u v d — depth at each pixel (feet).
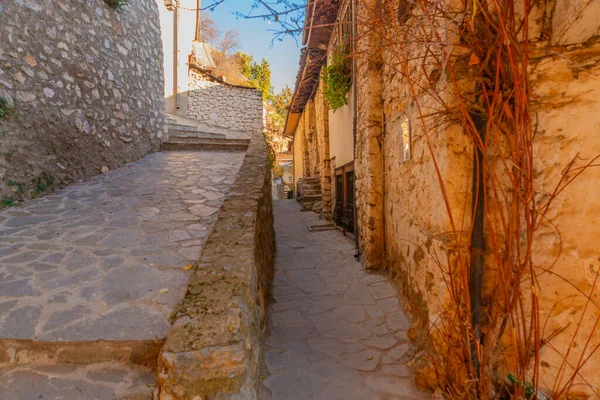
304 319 9.80
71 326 5.69
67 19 13.84
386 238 13.38
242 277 6.58
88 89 15.01
